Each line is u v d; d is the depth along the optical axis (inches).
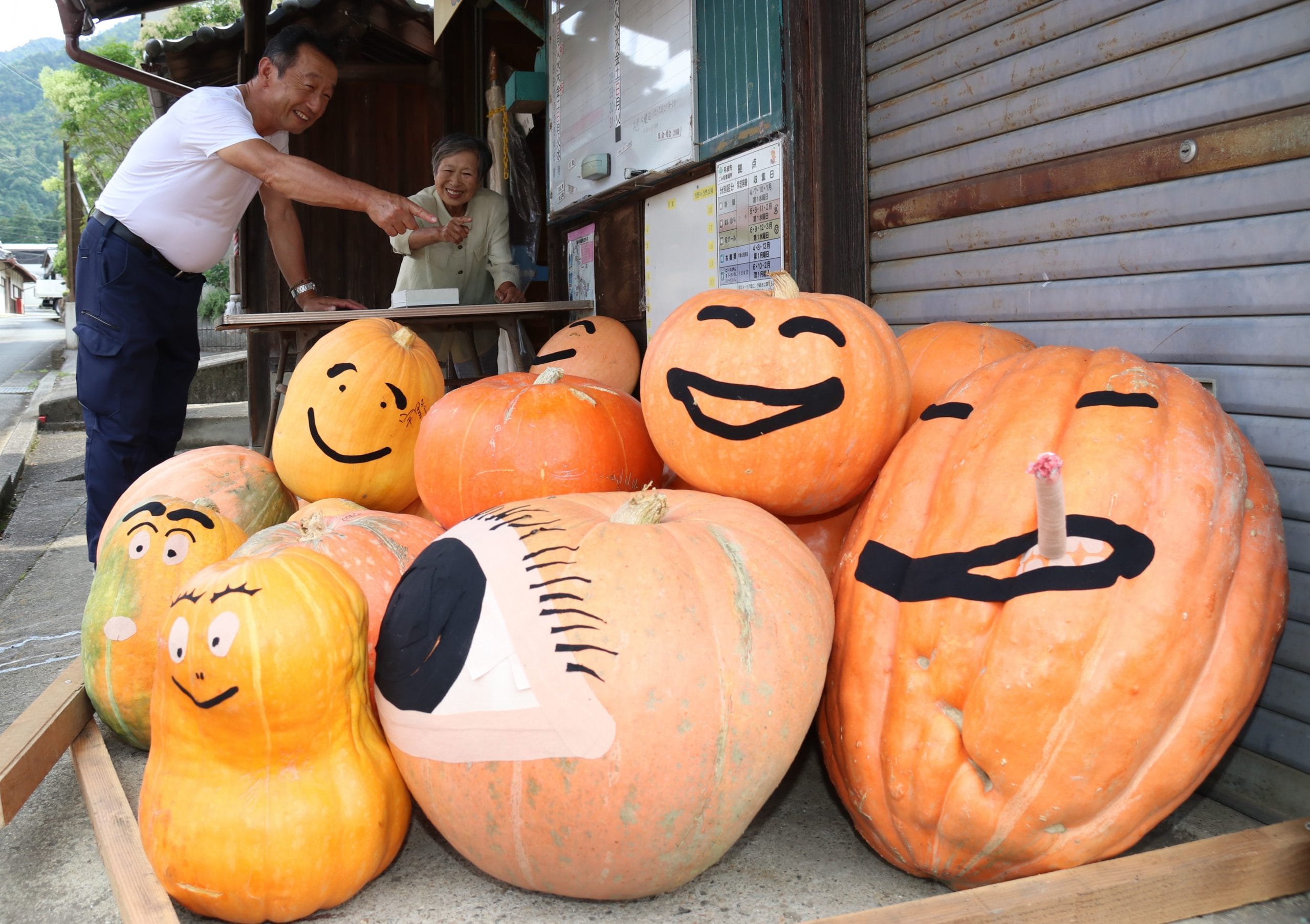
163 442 172.9
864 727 70.6
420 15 269.3
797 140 128.2
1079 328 98.5
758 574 67.9
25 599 182.5
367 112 283.9
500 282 215.2
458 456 96.7
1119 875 63.1
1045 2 98.5
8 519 273.4
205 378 616.1
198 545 96.0
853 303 87.7
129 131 1273.4
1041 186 100.3
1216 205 83.9
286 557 72.1
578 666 61.0
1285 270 79.2
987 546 66.2
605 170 173.6
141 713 95.3
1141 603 62.0
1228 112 82.2
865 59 124.5
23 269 2842.0
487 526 71.7
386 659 70.1
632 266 176.4
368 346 120.0
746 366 79.2
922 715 66.9
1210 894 65.1
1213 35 83.0
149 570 94.5
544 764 61.1
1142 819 65.2
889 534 74.1
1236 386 83.4
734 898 70.0
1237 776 83.4
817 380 78.5
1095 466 66.2
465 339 225.1
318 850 66.8
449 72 284.4
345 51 271.0
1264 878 66.3
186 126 148.3
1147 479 65.6
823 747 80.5
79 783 94.6
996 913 59.7
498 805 62.7
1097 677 61.4
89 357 152.1
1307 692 77.9
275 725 66.7
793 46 127.5
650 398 85.0
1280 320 80.1
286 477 120.8
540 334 247.3
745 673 63.5
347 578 73.9
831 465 80.3
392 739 69.1
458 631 65.8
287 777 68.2
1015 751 62.5
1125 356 76.4
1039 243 102.0
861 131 125.0
